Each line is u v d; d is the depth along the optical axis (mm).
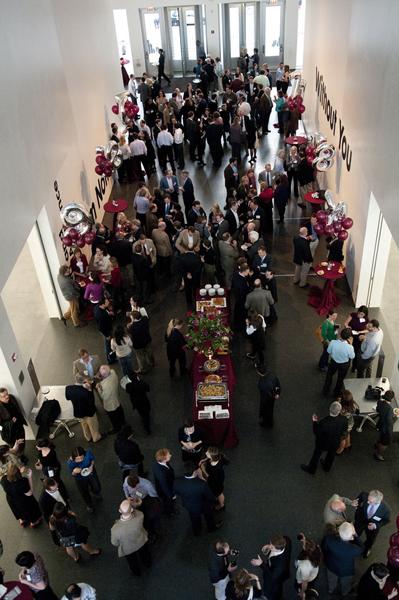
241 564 6289
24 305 10680
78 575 6305
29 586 5406
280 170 12984
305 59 17344
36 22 9109
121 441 6684
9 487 6371
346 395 6945
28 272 11578
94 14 14062
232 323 9867
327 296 9938
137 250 9992
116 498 7090
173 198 12961
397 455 7367
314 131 15281
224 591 5598
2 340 7105
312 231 11125
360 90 9305
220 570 5418
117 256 10594
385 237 9062
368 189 8820
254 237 10156
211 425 7348
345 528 5383
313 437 7734
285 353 9148
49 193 9367
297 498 6949
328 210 9852
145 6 21375
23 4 8508
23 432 7445
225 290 9789
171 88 22078
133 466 6816
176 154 15430
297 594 5930
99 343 9672
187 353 9336
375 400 7688
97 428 7758
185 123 16688
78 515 6914
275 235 12391
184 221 12805
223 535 6594
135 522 5738
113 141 12523
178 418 8125
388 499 6867
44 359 9375
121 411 7789
